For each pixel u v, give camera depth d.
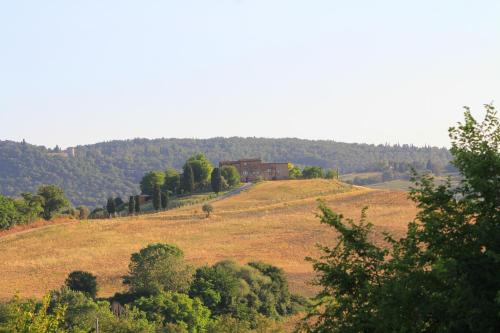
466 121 35.50
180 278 151.88
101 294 165.50
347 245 36.88
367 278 35.53
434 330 31.03
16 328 58.97
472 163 33.81
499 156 33.66
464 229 33.03
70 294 126.50
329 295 37.50
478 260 31.06
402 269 32.88
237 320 123.81
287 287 165.88
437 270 30.12
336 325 35.44
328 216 37.59
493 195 33.31
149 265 153.12
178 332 124.12
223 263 166.00
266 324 121.19
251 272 162.50
